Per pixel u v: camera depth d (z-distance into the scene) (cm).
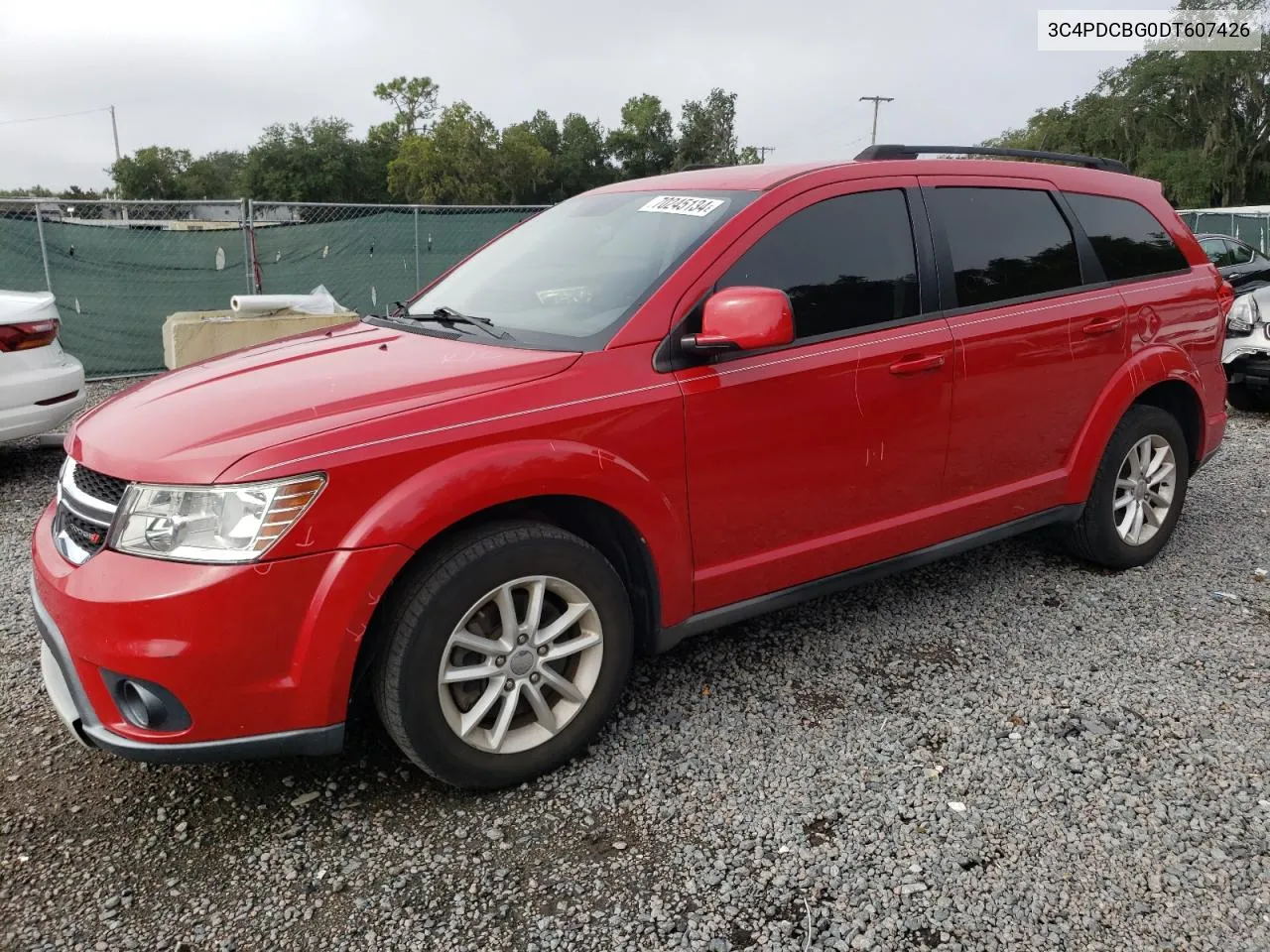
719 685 329
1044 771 277
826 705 315
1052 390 371
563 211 385
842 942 212
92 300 1064
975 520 362
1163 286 414
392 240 1234
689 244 298
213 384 275
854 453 319
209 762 231
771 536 308
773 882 232
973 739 294
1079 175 401
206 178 8150
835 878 233
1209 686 325
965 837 248
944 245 344
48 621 241
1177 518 440
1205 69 4753
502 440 248
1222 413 456
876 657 348
